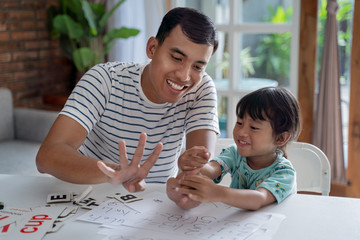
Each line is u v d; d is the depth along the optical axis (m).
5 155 2.81
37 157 1.21
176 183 1.12
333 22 2.75
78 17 3.54
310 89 2.90
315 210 1.11
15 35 3.56
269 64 3.07
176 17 1.19
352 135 2.80
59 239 0.97
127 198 1.18
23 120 3.16
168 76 1.22
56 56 3.93
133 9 3.44
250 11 3.05
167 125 1.42
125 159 1.05
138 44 3.45
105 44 3.58
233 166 1.38
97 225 1.03
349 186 2.87
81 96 1.30
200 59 1.21
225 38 3.12
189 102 1.42
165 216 1.07
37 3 3.72
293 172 1.24
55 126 1.25
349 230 1.00
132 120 1.39
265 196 1.12
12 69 3.56
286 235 0.98
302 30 2.87
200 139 1.35
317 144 2.92
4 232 0.99
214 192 1.05
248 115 1.25
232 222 1.04
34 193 1.23
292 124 1.27
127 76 1.38
